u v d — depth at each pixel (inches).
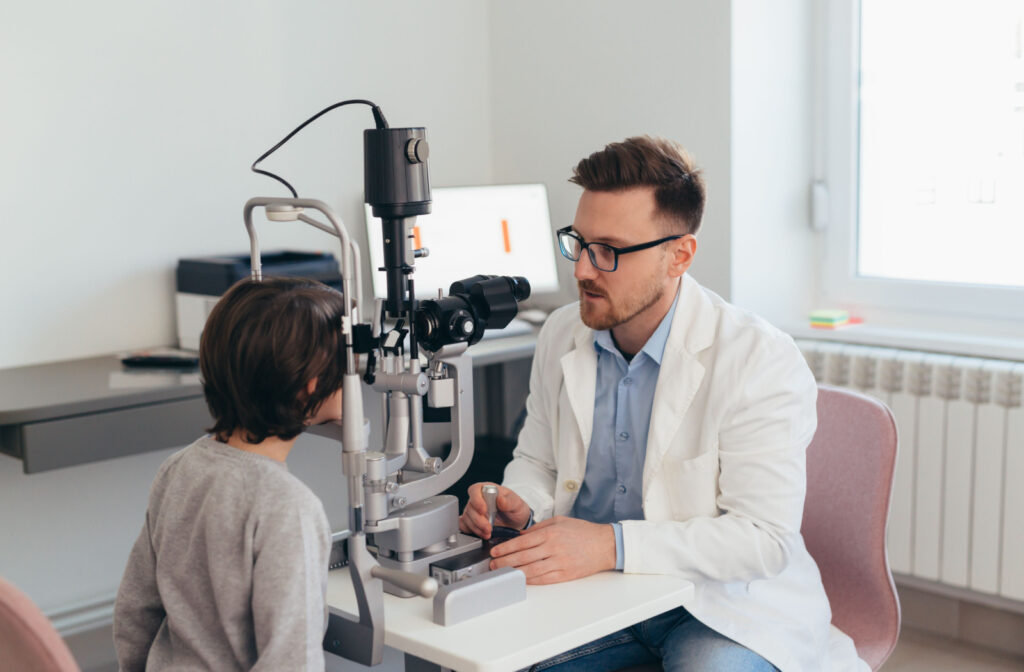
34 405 85.9
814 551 74.4
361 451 51.1
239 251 118.3
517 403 140.5
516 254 128.6
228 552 48.8
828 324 120.0
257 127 118.1
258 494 49.0
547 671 67.2
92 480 109.6
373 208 54.0
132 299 110.8
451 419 60.0
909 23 116.6
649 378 70.1
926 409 109.2
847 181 122.9
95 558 110.7
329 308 51.8
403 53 130.2
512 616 53.7
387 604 55.6
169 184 112.1
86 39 105.1
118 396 89.7
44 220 104.3
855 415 72.2
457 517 59.8
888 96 119.4
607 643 69.4
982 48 111.7
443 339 55.7
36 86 102.6
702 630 65.7
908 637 115.3
